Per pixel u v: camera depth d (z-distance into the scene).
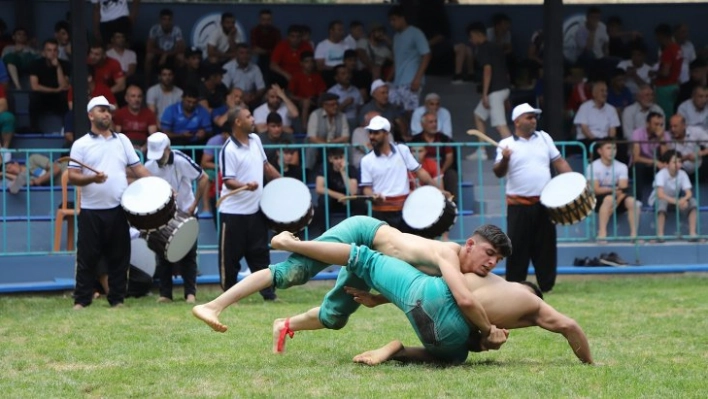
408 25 23.61
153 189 14.83
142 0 24.31
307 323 10.88
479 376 9.55
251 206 16.02
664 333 12.36
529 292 10.20
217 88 22.08
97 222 15.12
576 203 15.84
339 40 23.75
